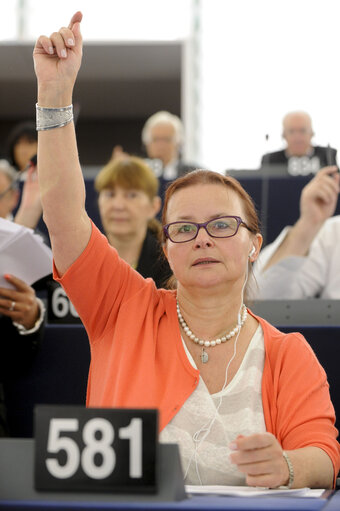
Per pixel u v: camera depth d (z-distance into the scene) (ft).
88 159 32.04
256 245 6.13
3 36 25.81
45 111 5.48
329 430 5.31
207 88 24.22
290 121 17.22
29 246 7.57
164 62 27.32
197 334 5.72
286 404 5.41
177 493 3.66
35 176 10.23
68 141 5.51
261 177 14.62
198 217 5.66
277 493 4.38
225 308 5.68
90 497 3.65
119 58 26.86
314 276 10.17
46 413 3.76
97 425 3.71
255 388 5.48
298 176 14.60
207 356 5.59
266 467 4.58
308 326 7.66
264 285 9.53
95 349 5.83
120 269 5.85
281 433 5.37
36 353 7.97
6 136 31.60
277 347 5.68
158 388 5.43
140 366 5.47
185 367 5.49
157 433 3.67
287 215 14.43
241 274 5.67
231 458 4.61
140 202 10.44
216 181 5.84
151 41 26.09
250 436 4.58
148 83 29.19
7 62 26.76
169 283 6.86
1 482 3.73
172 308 5.86
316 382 5.51
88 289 5.73
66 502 3.55
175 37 25.96
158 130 18.42
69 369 8.00
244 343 5.70
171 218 5.79
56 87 5.47
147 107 30.94
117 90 28.96
